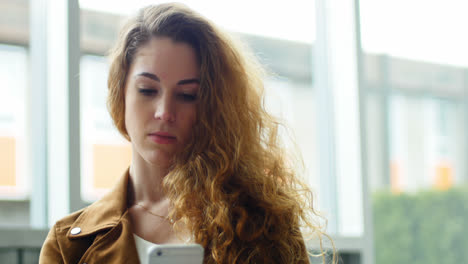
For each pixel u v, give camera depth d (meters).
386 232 3.44
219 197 1.17
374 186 3.45
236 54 1.29
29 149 2.58
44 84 2.60
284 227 1.19
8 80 2.58
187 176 1.19
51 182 2.57
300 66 3.34
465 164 3.62
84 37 2.70
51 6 2.60
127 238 1.18
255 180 1.23
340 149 3.41
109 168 2.69
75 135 2.54
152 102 1.18
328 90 3.44
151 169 1.23
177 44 1.19
